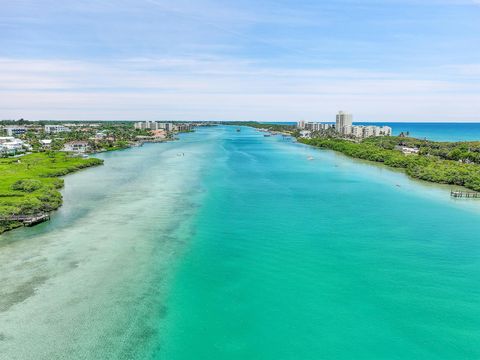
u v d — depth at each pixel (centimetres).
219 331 4084
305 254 6097
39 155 17912
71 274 5272
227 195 10369
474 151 18662
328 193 10744
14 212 7400
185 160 18888
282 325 4209
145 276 5275
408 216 8281
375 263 5769
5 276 5169
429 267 5638
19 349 3706
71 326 4081
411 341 3966
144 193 10506
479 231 7262
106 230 7156
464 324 4244
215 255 6028
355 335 4053
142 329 4072
